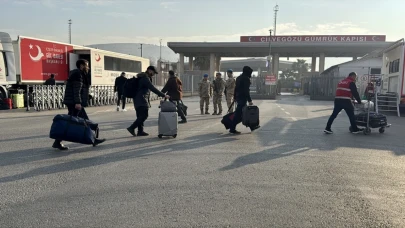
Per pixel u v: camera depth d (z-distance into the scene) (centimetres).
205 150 700
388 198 440
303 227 354
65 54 1964
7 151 679
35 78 1778
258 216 379
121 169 556
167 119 822
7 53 1634
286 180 507
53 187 467
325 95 2727
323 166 588
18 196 433
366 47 4319
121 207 400
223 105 1986
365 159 644
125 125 1062
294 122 1180
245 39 4738
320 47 4441
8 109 1636
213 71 5059
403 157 665
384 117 960
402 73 1594
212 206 405
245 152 686
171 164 588
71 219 367
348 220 372
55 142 682
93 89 1909
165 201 419
